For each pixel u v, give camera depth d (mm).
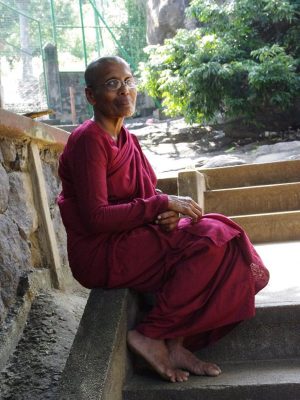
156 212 2182
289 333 2371
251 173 5520
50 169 3607
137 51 14688
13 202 2926
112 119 2270
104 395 1908
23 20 12156
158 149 9398
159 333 2168
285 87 8750
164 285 2188
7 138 2934
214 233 2166
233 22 9383
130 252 2189
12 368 2479
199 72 8695
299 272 3248
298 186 5023
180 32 9680
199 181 4676
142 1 15031
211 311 2150
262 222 4613
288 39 9406
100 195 2115
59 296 3104
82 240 2225
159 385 2131
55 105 12617
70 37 14711
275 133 9086
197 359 2234
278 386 2061
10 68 12242
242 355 2385
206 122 9430
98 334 2084
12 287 2779
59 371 2457
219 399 2072
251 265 2258
